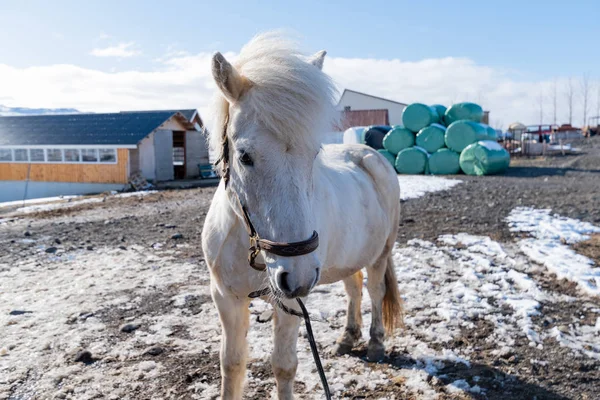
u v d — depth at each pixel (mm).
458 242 6691
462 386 2881
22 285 4930
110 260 6000
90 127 19453
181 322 3928
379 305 3377
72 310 4180
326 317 4016
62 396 2789
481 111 19484
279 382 2275
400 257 5859
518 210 9141
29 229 8289
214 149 2102
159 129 19094
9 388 2871
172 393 2838
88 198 14219
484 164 16703
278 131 1717
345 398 2793
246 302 2371
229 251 2166
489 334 3617
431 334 3623
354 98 40156
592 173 16750
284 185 1738
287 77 1756
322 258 2379
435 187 13180
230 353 2328
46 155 18625
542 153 28172
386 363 3219
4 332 3686
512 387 2889
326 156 3117
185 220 8984
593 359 3207
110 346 3457
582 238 6730
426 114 18438
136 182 17219
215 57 1774
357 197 2943
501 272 5191
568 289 4633
